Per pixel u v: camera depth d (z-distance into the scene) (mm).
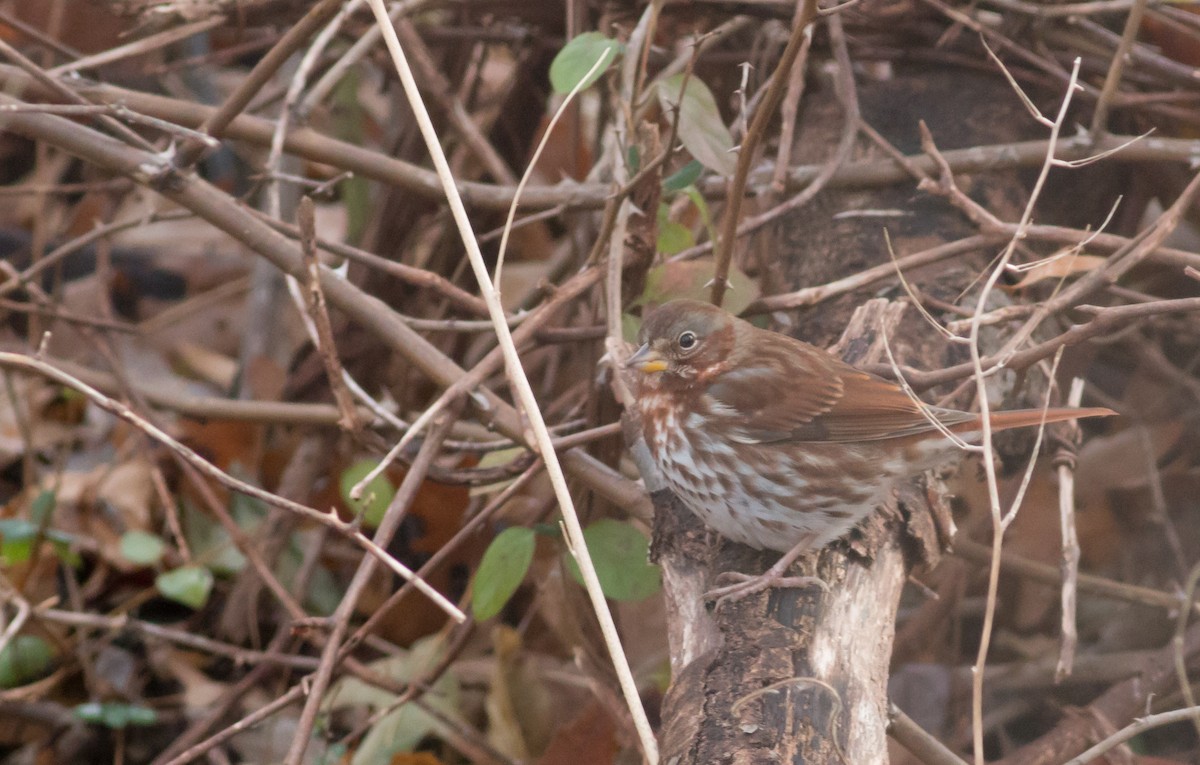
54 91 7590
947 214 8398
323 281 7473
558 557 9117
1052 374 6203
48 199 13367
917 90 9211
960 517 10305
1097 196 9203
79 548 10492
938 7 8258
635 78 7984
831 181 8516
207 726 8875
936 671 9078
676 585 6340
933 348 7570
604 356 7449
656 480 6879
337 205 14266
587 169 12656
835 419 6406
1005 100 9078
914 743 6508
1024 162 8258
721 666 5438
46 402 11664
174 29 9297
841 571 6176
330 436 10156
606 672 8375
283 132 8148
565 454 7320
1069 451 7730
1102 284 6727
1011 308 6832
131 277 13570
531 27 10164
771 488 6316
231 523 8766
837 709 5148
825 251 8492
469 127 9672
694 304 6891
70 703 9695
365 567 6344
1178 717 6043
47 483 10781
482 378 6906
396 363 10656
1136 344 10234
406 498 6617
